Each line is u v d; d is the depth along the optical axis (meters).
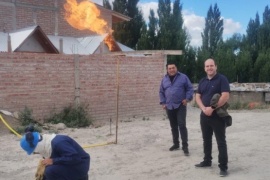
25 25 21.75
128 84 14.92
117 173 7.32
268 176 6.98
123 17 27.11
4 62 11.70
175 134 9.09
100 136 10.98
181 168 7.59
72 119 12.94
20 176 7.09
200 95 7.25
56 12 23.14
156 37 32.31
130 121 14.28
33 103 12.39
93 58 13.83
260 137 10.81
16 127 11.32
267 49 34.72
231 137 10.87
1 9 20.81
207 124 7.14
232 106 22.42
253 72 32.31
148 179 6.96
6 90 11.77
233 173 7.18
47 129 11.75
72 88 13.35
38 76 12.48
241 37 38.81
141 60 15.34
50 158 4.47
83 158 4.62
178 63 29.81
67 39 22.61
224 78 6.95
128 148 9.45
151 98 15.78
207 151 7.54
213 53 35.41
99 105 14.05
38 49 17.62
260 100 25.09
